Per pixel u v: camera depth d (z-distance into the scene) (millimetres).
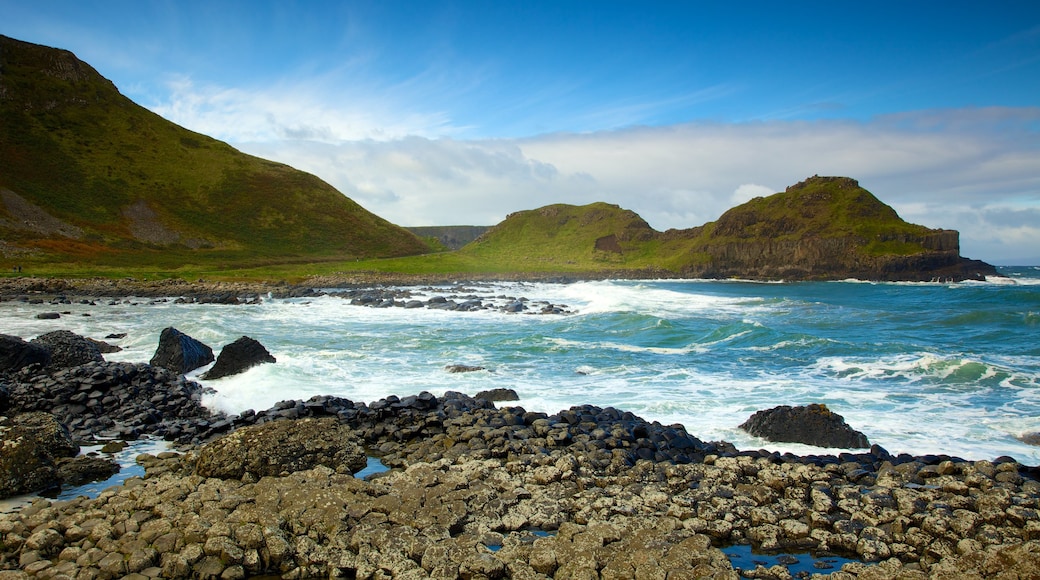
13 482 11312
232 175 138375
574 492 11305
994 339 30156
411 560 8664
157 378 19453
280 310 49750
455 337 32531
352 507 10125
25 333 32625
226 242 114562
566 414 15648
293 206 136000
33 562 8578
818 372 23016
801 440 14844
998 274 127188
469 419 15711
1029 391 19359
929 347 27141
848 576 8367
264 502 10266
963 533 9422
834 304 55375
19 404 17125
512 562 8578
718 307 51844
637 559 8438
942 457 12719
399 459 13445
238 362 22031
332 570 8641
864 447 14391
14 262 82500
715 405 18344
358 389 20172
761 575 8586
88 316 42281
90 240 99062
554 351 28125
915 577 8172
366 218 146750
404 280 98938
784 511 10516
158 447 14438
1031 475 11836
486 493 10906
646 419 16969
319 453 12664
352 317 44656
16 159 111625
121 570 8391
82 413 16906
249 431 12570
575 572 8242
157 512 9914
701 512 10352
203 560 8656
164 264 95125
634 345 29859
